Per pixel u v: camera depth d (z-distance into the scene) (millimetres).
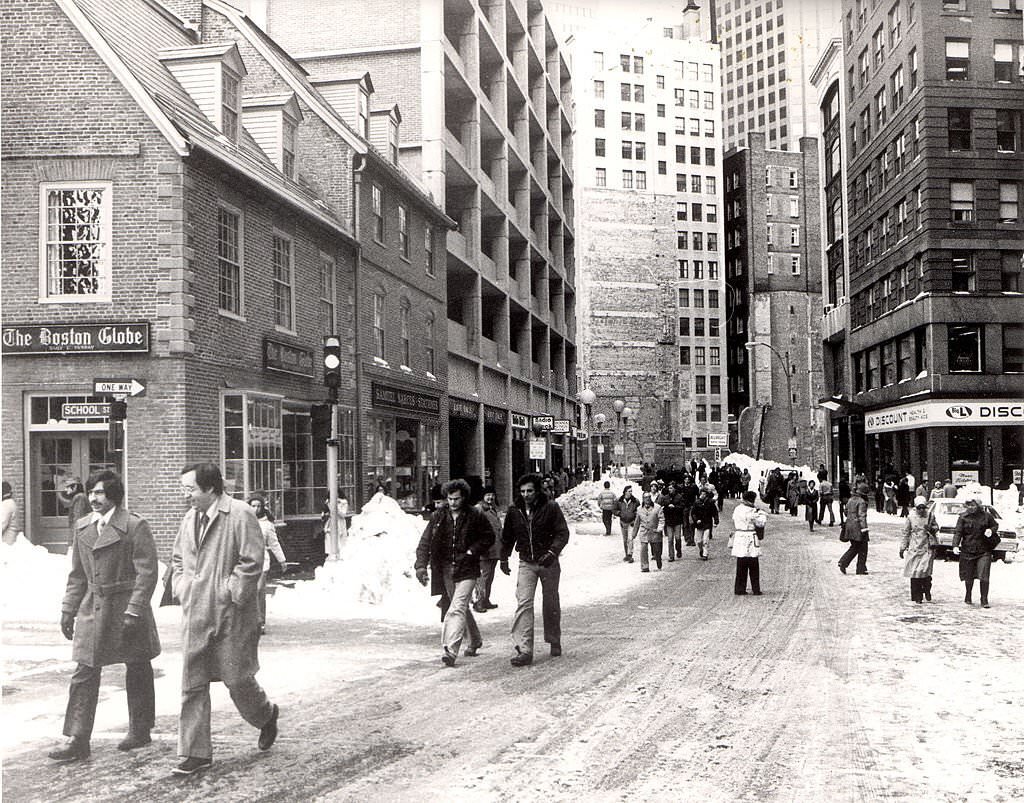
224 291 18703
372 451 26594
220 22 25422
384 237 27953
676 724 7945
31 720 7945
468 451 38938
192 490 6711
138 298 16891
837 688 9320
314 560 19703
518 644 10531
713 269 114250
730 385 113938
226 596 6605
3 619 12688
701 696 8977
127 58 18062
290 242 21750
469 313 39219
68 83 17062
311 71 35062
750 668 10320
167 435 16750
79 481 16734
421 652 11320
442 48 34594
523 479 10898
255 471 19094
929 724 7945
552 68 59844
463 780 6418
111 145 16984
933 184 43250
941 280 43156
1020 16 43719
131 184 16969
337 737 7504
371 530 17969
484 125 42188
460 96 39031
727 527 36562
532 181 51219
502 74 44219
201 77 20094
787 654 11164
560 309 59938
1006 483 41469
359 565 15766
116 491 7016
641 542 21297
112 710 8359
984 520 15453
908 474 45062
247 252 19484
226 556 6664
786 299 107812
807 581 19156
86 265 17000
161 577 15617
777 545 28188
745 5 154125
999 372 42781
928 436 42875
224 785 6293
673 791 6215
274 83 25406
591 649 11516
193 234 17359
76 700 6848
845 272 58625
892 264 48250
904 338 46844
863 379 54062
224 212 18844
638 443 96500
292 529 19750
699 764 6809
